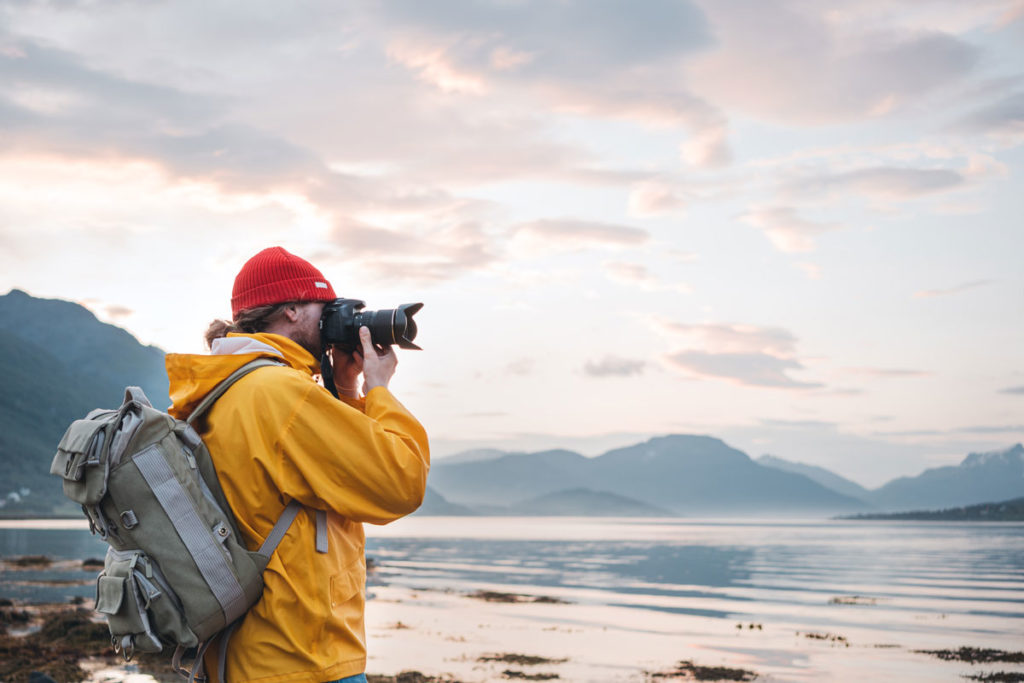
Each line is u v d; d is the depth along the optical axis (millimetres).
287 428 1964
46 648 13156
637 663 14680
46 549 56688
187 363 2104
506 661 14523
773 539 107562
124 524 1867
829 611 24844
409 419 2137
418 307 2275
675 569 47906
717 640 18094
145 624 1831
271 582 1927
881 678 13547
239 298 2270
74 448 1869
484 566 50938
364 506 1975
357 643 2010
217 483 1983
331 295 2338
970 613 24391
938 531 144125
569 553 70812
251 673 1905
